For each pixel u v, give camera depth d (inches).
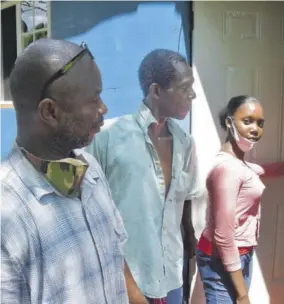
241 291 85.9
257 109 89.5
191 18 104.3
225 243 85.0
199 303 111.3
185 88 77.7
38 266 41.6
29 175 42.7
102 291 46.7
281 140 117.6
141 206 78.1
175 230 83.3
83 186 46.5
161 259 80.9
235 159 88.7
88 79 43.7
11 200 41.0
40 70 41.5
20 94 42.6
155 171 79.3
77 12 99.5
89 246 45.3
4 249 39.9
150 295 80.0
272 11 111.6
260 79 112.4
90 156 52.2
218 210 85.1
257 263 119.1
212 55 106.6
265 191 117.3
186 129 106.0
